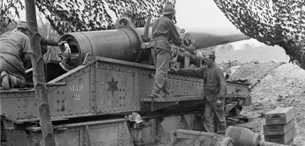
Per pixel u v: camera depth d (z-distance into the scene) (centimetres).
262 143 358
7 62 484
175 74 683
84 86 511
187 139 351
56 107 473
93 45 561
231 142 337
